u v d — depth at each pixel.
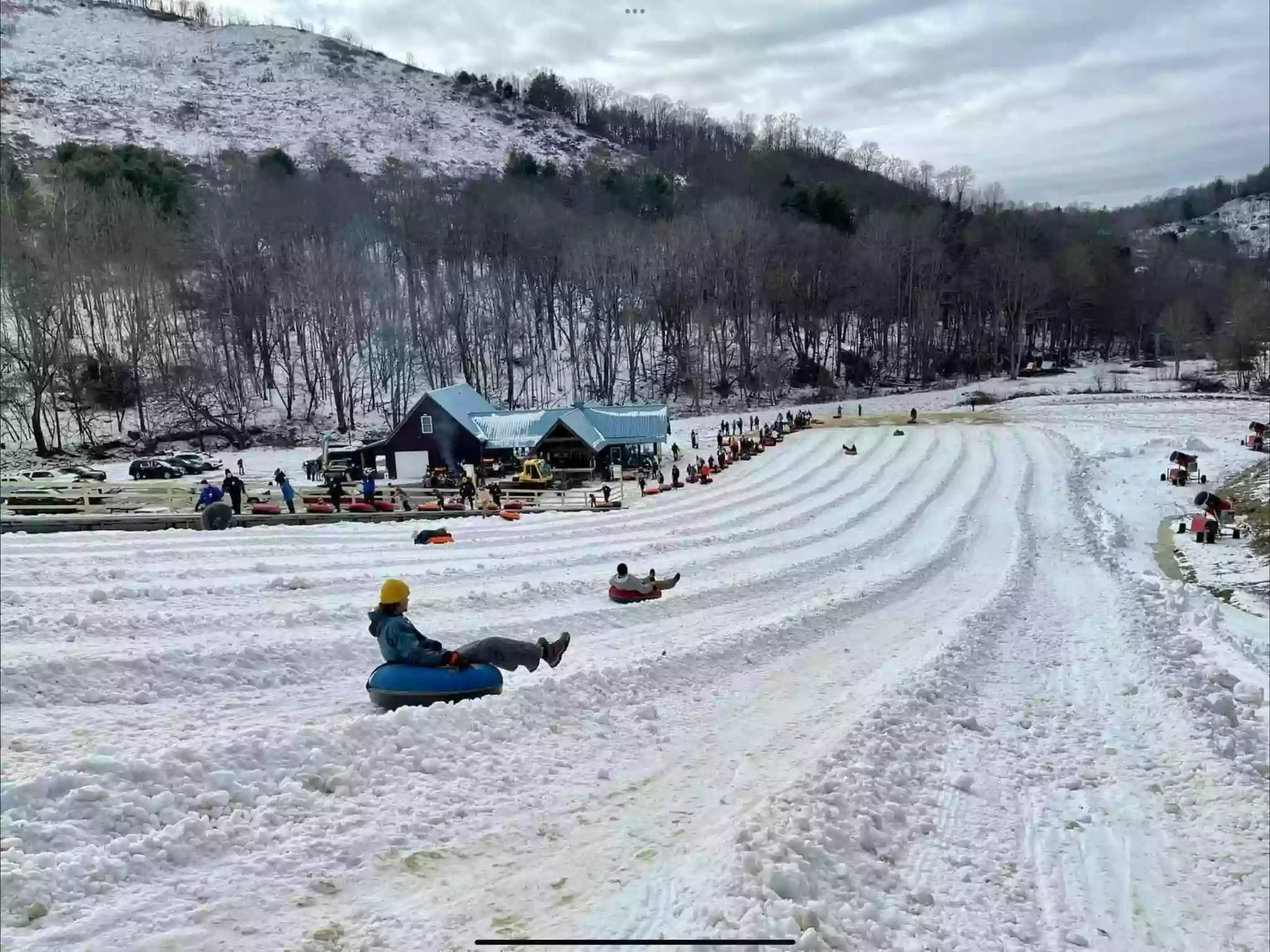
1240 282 99.19
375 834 6.36
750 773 8.51
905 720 10.66
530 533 28.56
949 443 57.41
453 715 8.52
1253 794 9.77
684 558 24.38
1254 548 28.97
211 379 69.94
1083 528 33.47
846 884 6.41
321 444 66.19
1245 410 69.56
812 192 112.00
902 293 100.62
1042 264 99.75
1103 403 76.75
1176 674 14.17
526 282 92.38
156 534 24.75
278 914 5.29
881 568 24.86
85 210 73.88
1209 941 6.91
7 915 4.83
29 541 22.48
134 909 5.10
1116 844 8.45
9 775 7.05
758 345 93.38
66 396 66.06
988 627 17.42
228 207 77.12
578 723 9.29
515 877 6.04
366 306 79.69
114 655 10.98
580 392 83.25
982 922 6.55
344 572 19.47
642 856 6.46
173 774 6.61
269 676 11.29
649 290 86.94
